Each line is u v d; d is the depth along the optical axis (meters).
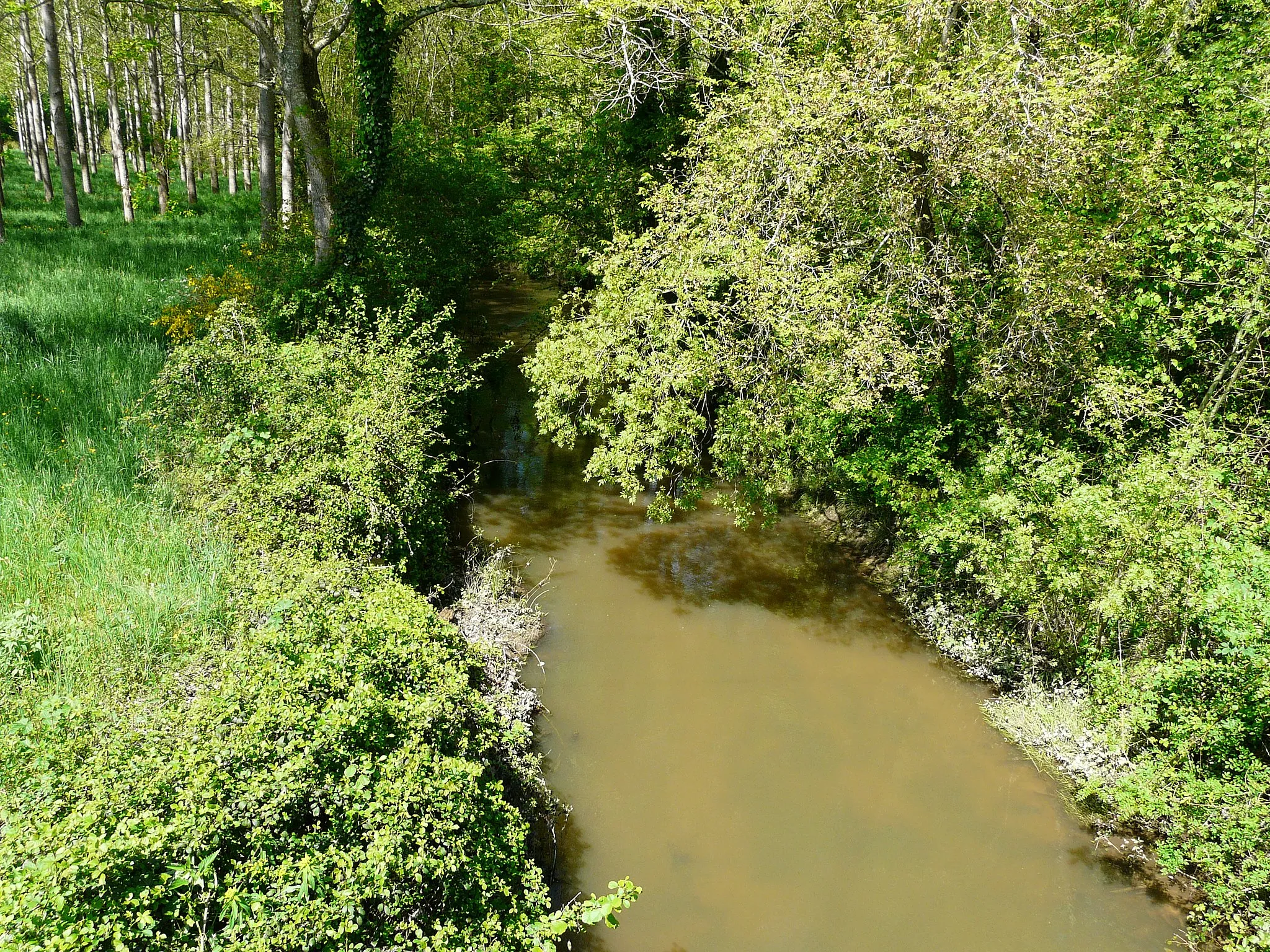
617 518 11.77
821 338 7.55
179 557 7.38
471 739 5.96
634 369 9.00
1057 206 8.43
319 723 4.55
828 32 9.02
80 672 5.77
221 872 4.06
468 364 11.57
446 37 22.58
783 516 11.95
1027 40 8.36
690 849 6.39
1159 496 6.32
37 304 12.66
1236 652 5.43
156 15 19.08
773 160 8.25
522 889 5.00
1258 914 5.09
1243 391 7.39
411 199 14.33
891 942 5.70
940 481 8.83
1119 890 6.05
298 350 9.69
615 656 8.72
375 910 4.23
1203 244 7.79
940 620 9.20
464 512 11.48
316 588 6.27
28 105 30.91
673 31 12.16
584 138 14.59
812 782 7.12
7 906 3.17
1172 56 9.27
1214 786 5.35
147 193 24.28
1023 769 7.22
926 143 7.62
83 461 8.46
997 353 8.31
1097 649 7.05
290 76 12.83
